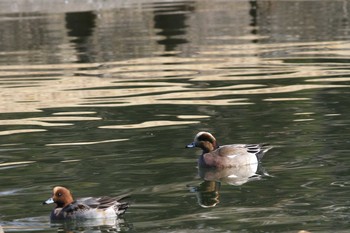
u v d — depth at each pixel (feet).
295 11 118.01
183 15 115.24
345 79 72.54
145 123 58.85
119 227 37.91
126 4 123.65
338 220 37.65
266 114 60.34
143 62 85.20
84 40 100.07
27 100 68.44
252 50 90.17
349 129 55.16
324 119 58.13
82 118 61.21
